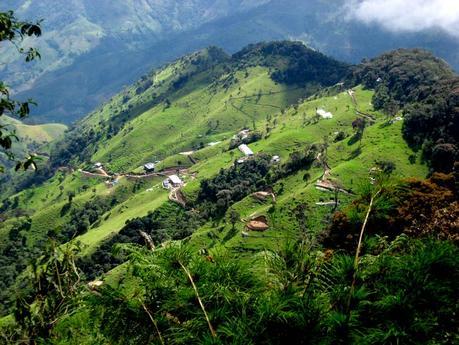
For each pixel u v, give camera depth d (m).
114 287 9.31
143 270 9.28
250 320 7.88
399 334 7.29
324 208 145.12
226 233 143.50
